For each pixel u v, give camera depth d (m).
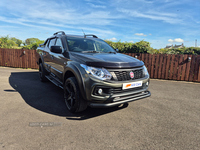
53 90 4.04
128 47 7.83
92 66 2.27
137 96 2.56
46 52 4.36
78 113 2.65
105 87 2.20
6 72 6.83
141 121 2.42
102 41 4.07
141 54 6.53
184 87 4.98
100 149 1.67
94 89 2.20
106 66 2.25
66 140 1.81
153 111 2.86
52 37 4.34
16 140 1.77
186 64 5.98
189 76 6.01
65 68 2.77
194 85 5.36
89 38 3.84
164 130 2.16
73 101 2.62
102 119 2.44
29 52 8.34
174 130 2.17
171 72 6.21
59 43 3.55
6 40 13.63
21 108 2.72
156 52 7.70
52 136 1.89
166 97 3.78
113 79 2.26
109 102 2.28
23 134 1.90
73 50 3.06
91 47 3.39
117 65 2.33
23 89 3.99
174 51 8.73
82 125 2.21
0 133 1.90
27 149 1.62
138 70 2.62
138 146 1.76
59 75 3.26
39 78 5.64
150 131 2.12
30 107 2.79
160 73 6.38
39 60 5.21
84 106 2.46
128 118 2.51
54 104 3.01
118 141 1.84
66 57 2.89
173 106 3.16
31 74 6.50
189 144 1.83
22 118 2.33
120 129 2.14
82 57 2.55
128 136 1.96
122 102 2.33
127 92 2.40
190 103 3.38
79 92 2.40
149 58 6.43
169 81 6.02
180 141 1.89
